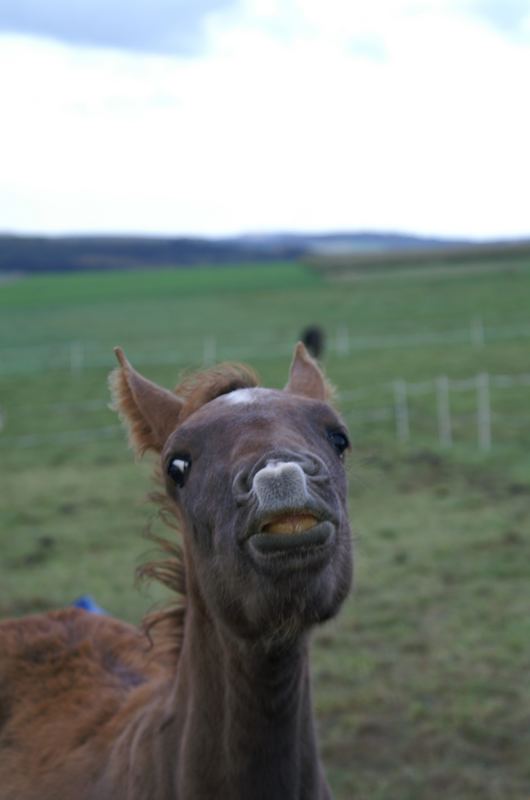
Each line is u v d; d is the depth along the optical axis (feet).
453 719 22.09
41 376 91.86
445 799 18.95
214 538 8.49
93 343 115.44
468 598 30.50
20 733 12.14
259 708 8.97
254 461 8.07
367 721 22.20
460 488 45.47
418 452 53.16
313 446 8.75
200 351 101.35
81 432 65.77
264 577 7.80
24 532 41.73
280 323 124.06
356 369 83.35
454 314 118.52
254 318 133.18
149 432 10.84
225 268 271.69
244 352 98.58
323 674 24.97
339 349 96.32
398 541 37.14
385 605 30.09
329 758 20.63
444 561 34.42
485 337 98.22
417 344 96.32
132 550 38.34
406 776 19.81
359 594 31.14
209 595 8.79
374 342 99.81
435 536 37.63
